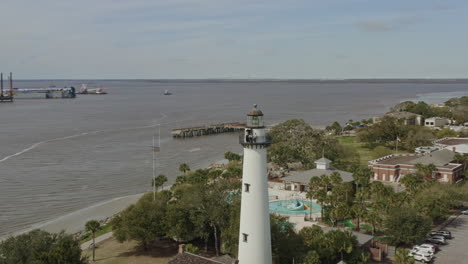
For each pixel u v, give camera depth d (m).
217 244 85.06
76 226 104.75
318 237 72.19
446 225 94.31
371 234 88.25
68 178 152.25
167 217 83.62
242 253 55.19
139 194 133.75
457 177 131.25
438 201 96.31
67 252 62.38
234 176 121.88
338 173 115.62
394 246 82.12
